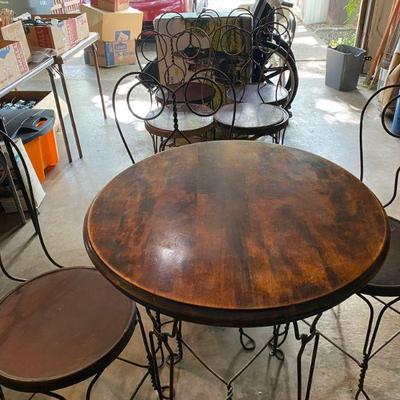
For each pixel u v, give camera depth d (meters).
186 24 2.87
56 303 1.12
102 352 0.97
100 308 1.10
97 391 1.45
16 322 1.07
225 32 2.71
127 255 0.91
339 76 4.01
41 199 2.48
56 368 0.94
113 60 5.10
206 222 1.01
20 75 2.29
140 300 0.82
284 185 1.17
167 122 2.22
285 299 0.78
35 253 2.11
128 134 3.35
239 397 1.41
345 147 3.03
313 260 0.87
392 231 1.35
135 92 4.21
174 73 3.03
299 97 3.94
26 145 2.47
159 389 1.28
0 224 2.34
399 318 1.68
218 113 2.29
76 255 2.08
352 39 5.31
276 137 2.55
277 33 3.11
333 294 0.80
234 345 1.60
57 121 3.33
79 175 2.80
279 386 1.44
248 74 2.89
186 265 0.88
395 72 3.29
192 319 0.78
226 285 0.82
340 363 1.51
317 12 6.90
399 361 1.50
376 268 0.87
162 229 0.99
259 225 0.99
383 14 4.07
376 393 1.40
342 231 0.96
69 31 2.92
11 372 0.93
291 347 1.57
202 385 1.46
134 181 1.21
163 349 1.58
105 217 1.05
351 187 1.15
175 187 1.17
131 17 4.94
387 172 2.70
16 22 2.43
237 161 1.31
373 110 3.62
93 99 4.09
